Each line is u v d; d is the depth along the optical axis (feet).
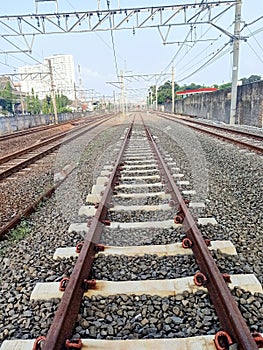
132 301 7.90
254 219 12.90
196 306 7.61
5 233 12.42
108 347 6.37
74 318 7.11
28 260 10.35
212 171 21.83
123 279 8.84
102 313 7.53
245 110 62.69
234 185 18.15
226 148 31.12
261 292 8.06
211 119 86.12
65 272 9.43
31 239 12.01
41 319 7.49
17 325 7.37
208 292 7.97
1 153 38.17
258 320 7.16
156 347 6.35
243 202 15.14
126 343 6.46
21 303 8.13
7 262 10.34
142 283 8.42
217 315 7.19
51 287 8.43
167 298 7.98
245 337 5.84
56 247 11.14
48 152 33.65
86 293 8.14
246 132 44.45
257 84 56.24
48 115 116.26
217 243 10.41
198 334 6.78
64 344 6.29
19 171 25.20
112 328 7.07
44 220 14.01
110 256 10.07
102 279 8.88
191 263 9.52
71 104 249.96
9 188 20.15
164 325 7.12
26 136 60.85
